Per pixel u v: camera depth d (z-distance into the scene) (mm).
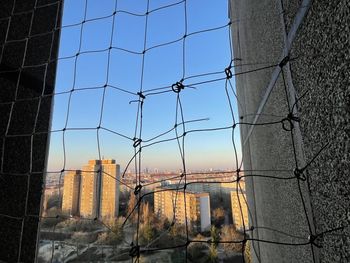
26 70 1288
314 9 403
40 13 1412
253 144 1140
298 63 471
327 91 370
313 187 423
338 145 345
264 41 762
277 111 634
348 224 325
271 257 835
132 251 681
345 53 326
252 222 1184
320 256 403
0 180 1143
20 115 1247
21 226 1173
